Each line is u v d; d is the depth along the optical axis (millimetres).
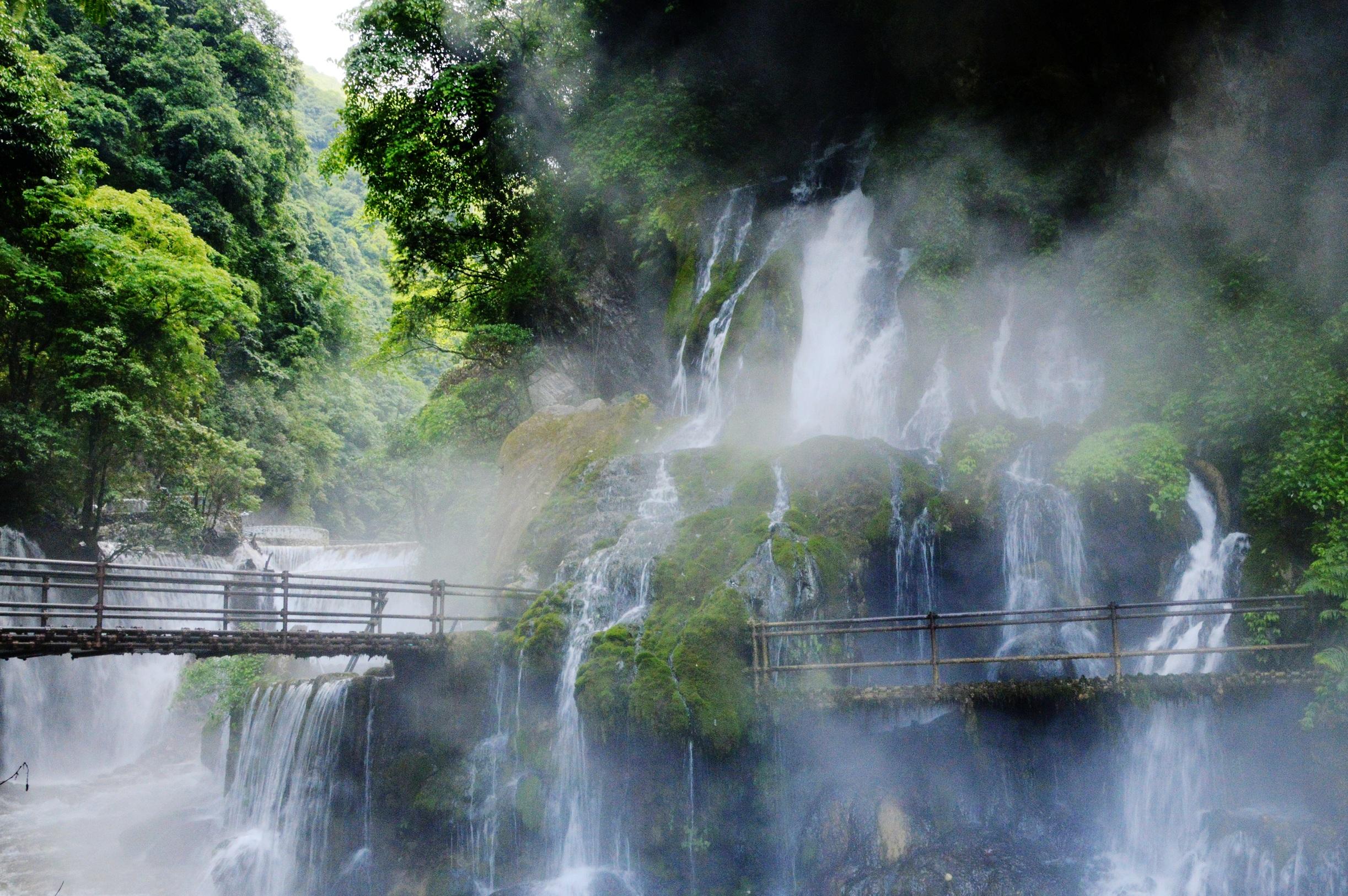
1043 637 13039
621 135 23609
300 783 15102
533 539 16125
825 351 19547
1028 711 11102
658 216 22828
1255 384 13570
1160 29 16938
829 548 13328
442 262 29797
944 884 10688
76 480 23969
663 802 11828
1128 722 10922
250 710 16750
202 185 39250
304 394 46594
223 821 16203
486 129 27156
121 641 11930
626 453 18125
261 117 46375
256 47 46125
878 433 18016
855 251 20281
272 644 13039
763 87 24078
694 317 21469
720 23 23547
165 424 25406
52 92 26359
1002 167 19047
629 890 11695
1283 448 12898
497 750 13664
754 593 12523
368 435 52688
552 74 25562
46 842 16547
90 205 25500
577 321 26172
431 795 13547
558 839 12531
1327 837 9523
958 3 19734
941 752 11844
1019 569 13570
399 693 14828
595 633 13023
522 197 28156
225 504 32969
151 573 24625
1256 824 10031
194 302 25844
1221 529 13234
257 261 42688
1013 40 19391
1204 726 10641
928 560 13883
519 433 20578
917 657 13719
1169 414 14484
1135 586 13492
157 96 39000
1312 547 11703
